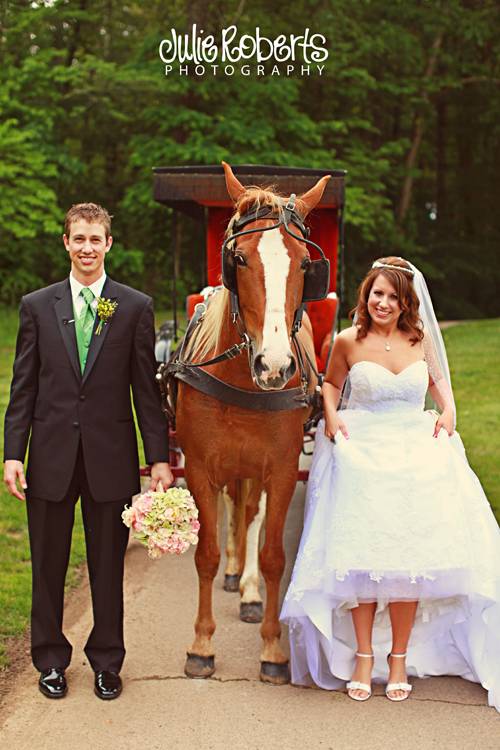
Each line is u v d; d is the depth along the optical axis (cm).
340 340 394
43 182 1898
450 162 2891
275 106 1881
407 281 379
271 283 321
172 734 333
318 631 369
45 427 355
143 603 477
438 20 2214
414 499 352
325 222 655
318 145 1988
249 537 461
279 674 379
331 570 350
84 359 356
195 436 377
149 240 2152
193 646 390
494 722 346
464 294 2717
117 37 2323
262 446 375
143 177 1889
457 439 397
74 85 1905
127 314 361
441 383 405
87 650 375
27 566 522
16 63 1917
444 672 388
